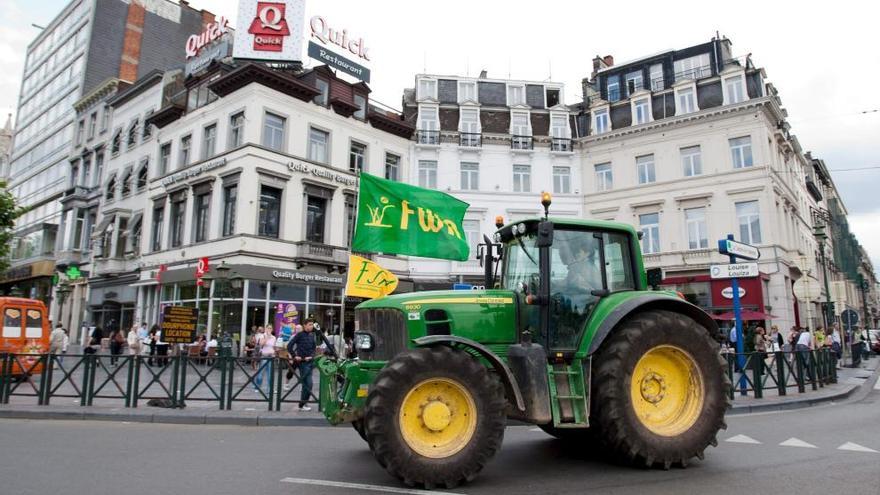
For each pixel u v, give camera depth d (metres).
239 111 23.61
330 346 6.46
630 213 29.30
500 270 6.73
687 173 28.16
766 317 24.22
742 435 7.44
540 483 4.96
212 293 22.64
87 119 36.00
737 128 26.89
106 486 4.88
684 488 4.79
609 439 5.33
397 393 4.70
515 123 31.31
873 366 21.66
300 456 6.30
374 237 9.78
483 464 4.78
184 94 27.19
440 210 10.34
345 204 26.50
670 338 5.63
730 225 26.52
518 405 4.96
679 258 27.44
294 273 23.45
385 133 28.81
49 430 8.05
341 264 25.31
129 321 27.52
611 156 30.33
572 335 5.66
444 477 4.65
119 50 37.91
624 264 6.29
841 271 49.62
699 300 26.70
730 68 27.45
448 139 30.19
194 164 25.08
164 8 40.28
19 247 42.03
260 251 22.66
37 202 41.44
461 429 4.90
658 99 29.41
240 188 22.58
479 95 32.22
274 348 14.97
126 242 28.84
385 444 4.58
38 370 10.45
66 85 40.09
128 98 31.72
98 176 33.91
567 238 6.07
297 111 24.72
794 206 30.48
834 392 12.20
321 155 25.83
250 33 24.52
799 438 7.27
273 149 23.50
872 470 5.45
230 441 7.38
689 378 5.76
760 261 25.78
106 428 8.35
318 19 26.73
